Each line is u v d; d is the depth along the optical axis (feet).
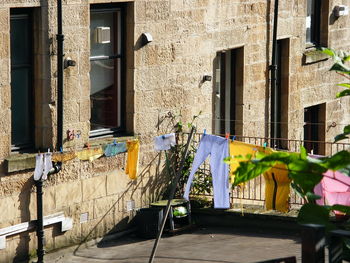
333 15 80.38
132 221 57.82
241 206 59.88
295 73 75.72
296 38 75.41
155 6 58.54
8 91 49.26
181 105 61.62
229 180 56.29
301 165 23.09
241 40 67.67
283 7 72.79
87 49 53.67
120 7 57.06
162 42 59.41
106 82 57.06
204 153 56.59
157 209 56.95
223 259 51.49
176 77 60.90
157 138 58.03
